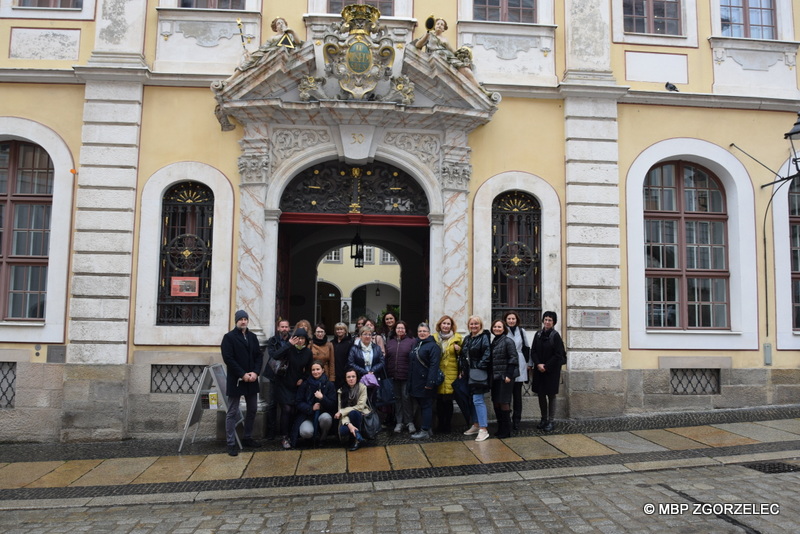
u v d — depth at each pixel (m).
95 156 9.31
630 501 5.53
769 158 10.38
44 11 9.66
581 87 9.84
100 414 8.87
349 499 5.88
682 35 10.48
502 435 8.20
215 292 9.30
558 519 5.15
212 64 9.68
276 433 8.88
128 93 9.45
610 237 9.81
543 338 8.66
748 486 5.86
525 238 9.98
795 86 10.58
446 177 9.61
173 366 9.26
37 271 9.57
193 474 6.82
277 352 8.05
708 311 10.38
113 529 5.22
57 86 9.50
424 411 8.22
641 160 10.10
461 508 5.49
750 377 9.95
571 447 7.57
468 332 9.45
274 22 9.47
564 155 10.01
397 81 9.48
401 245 17.97
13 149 9.67
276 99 9.22
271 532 5.06
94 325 9.02
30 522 5.45
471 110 9.49
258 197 9.37
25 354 9.06
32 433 8.95
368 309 36.88
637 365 9.76
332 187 9.97
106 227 9.22
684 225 10.39
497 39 10.10
